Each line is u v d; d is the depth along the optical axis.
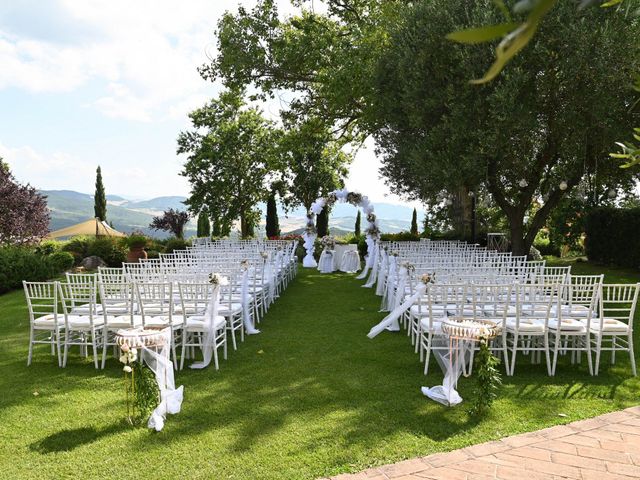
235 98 19.94
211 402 4.73
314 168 26.77
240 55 16.75
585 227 15.84
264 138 27.08
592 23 10.22
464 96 11.15
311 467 3.50
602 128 10.96
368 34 15.75
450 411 4.47
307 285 12.51
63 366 5.89
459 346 5.39
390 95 13.37
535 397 4.79
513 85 10.55
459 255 10.40
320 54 16.31
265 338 7.15
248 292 8.12
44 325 5.92
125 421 4.31
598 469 3.45
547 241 19.97
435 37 11.44
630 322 5.44
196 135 27.33
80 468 3.53
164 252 18.95
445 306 5.88
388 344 6.76
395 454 3.68
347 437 3.96
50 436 4.05
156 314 6.52
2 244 16.64
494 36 0.59
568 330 5.48
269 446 3.82
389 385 5.14
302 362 5.97
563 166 13.26
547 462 3.55
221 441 3.92
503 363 5.88
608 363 5.89
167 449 3.80
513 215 13.80
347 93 15.26
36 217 17.55
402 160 16.12
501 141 10.84
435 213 19.33
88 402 4.77
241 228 28.55
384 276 10.69
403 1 14.95
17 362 6.09
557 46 10.59
